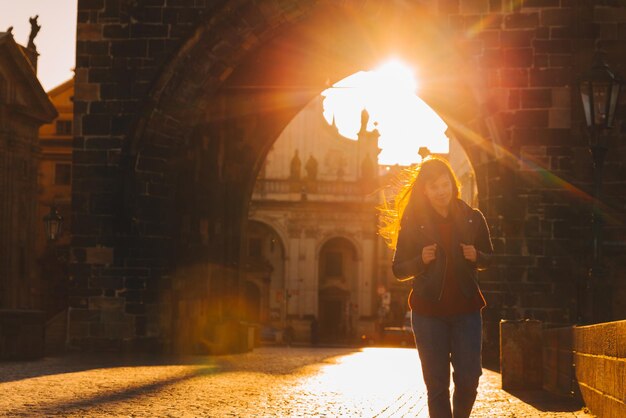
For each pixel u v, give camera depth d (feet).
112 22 105.50
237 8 103.81
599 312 57.67
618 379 35.96
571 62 97.66
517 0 98.58
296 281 298.76
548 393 54.49
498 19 98.99
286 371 79.25
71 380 61.46
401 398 53.36
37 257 215.72
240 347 126.82
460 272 26.30
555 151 97.40
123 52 105.29
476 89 98.68
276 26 106.01
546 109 97.71
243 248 128.06
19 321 86.17
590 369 42.88
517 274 96.73
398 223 27.73
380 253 338.54
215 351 113.19
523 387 56.85
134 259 104.27
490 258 26.58
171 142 107.24
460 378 26.25
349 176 303.68
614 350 36.86
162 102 104.78
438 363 26.21
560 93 97.76
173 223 108.17
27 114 189.67
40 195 220.23
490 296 97.04
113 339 103.81
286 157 303.07
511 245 96.89
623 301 93.50
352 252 305.73
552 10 98.12
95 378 63.82
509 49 98.68
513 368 56.90
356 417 42.50
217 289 120.98
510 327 57.06
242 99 121.19
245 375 71.61
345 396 54.03
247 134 123.65
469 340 26.16
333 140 304.30
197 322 113.60
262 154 124.77
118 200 104.17
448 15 99.96
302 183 299.99
